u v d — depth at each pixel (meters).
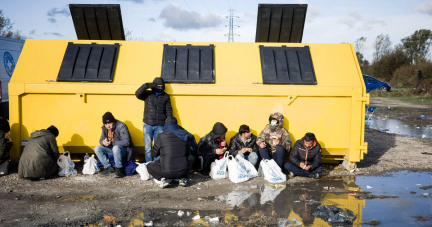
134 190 4.73
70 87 5.54
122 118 5.66
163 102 5.45
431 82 27.73
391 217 3.74
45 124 5.62
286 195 4.54
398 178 5.45
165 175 4.75
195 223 3.55
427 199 4.38
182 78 5.69
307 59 6.00
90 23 7.07
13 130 5.58
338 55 6.14
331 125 5.77
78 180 5.16
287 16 7.03
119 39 7.29
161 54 6.04
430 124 12.46
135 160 6.11
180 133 4.87
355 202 4.25
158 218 3.67
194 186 4.95
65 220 3.59
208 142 5.46
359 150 5.73
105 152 5.47
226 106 5.71
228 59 6.02
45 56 5.89
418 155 7.23
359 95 5.68
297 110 5.73
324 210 3.85
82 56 5.86
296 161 5.36
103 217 3.69
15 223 3.50
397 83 37.28
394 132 10.63
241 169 5.18
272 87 5.64
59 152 5.49
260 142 5.54
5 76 8.46
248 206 4.09
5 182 4.96
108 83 5.61
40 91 5.53
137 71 5.79
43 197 4.38
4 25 21.94
